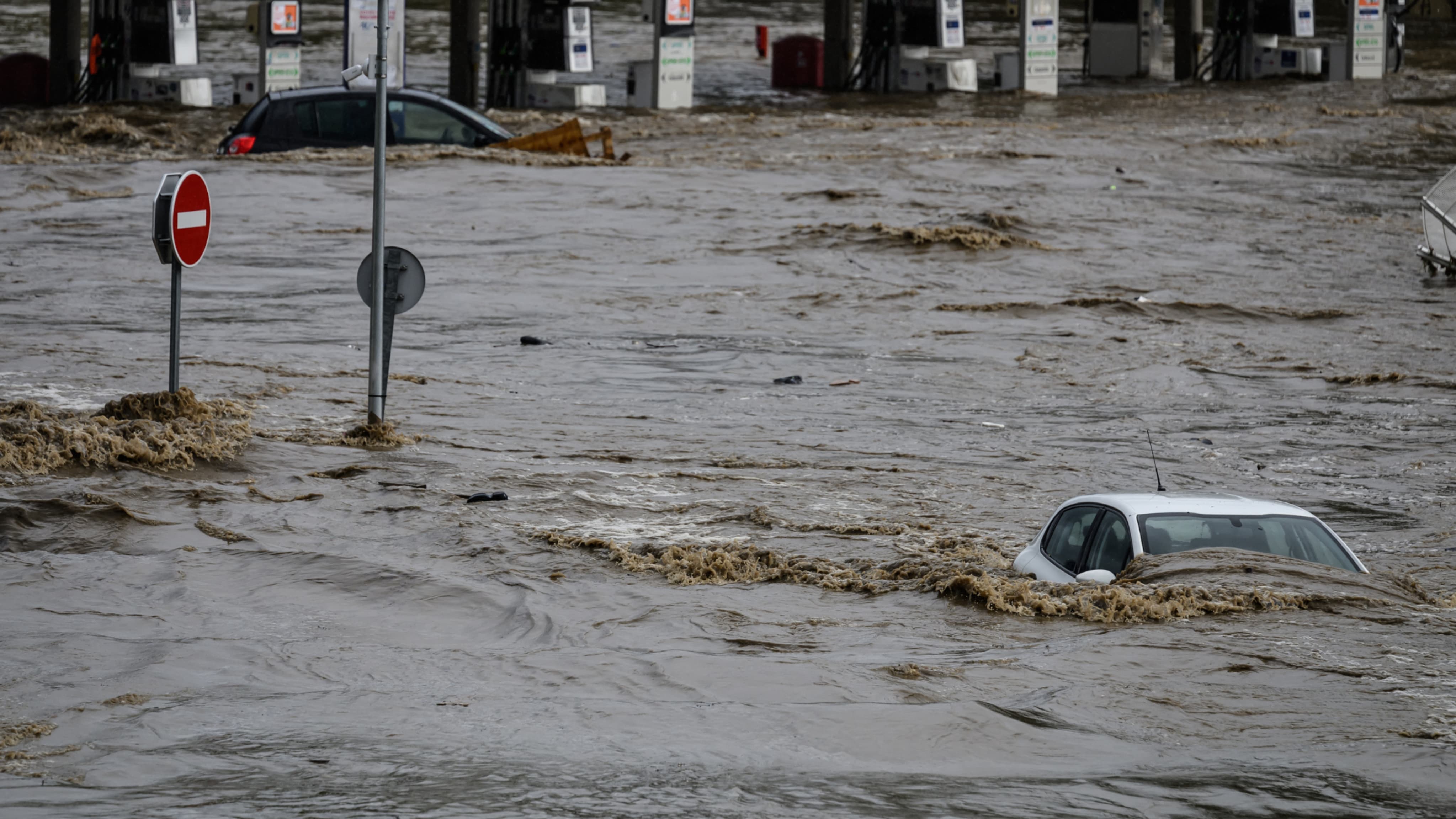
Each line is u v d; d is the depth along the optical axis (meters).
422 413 46.88
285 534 31.66
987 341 64.25
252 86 138.62
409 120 103.31
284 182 91.38
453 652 23.84
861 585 28.58
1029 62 159.38
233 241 76.94
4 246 74.25
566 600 27.41
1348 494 41.78
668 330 63.34
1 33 197.12
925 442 46.75
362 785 17.14
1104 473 43.12
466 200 89.31
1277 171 114.69
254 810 16.16
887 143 120.75
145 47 139.88
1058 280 77.62
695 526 34.44
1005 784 17.36
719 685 21.77
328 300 65.12
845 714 20.11
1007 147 119.31
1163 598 25.42
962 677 22.02
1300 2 168.75
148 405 40.50
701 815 16.11
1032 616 25.92
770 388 54.28
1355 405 54.94
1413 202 105.06
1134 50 177.00
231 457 38.28
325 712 20.41
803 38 165.38
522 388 52.03
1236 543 27.66
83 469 36.09
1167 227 92.62
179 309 41.47
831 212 90.56
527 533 32.44
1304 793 17.05
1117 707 20.50
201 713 20.25
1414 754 18.52
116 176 94.50
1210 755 18.56
